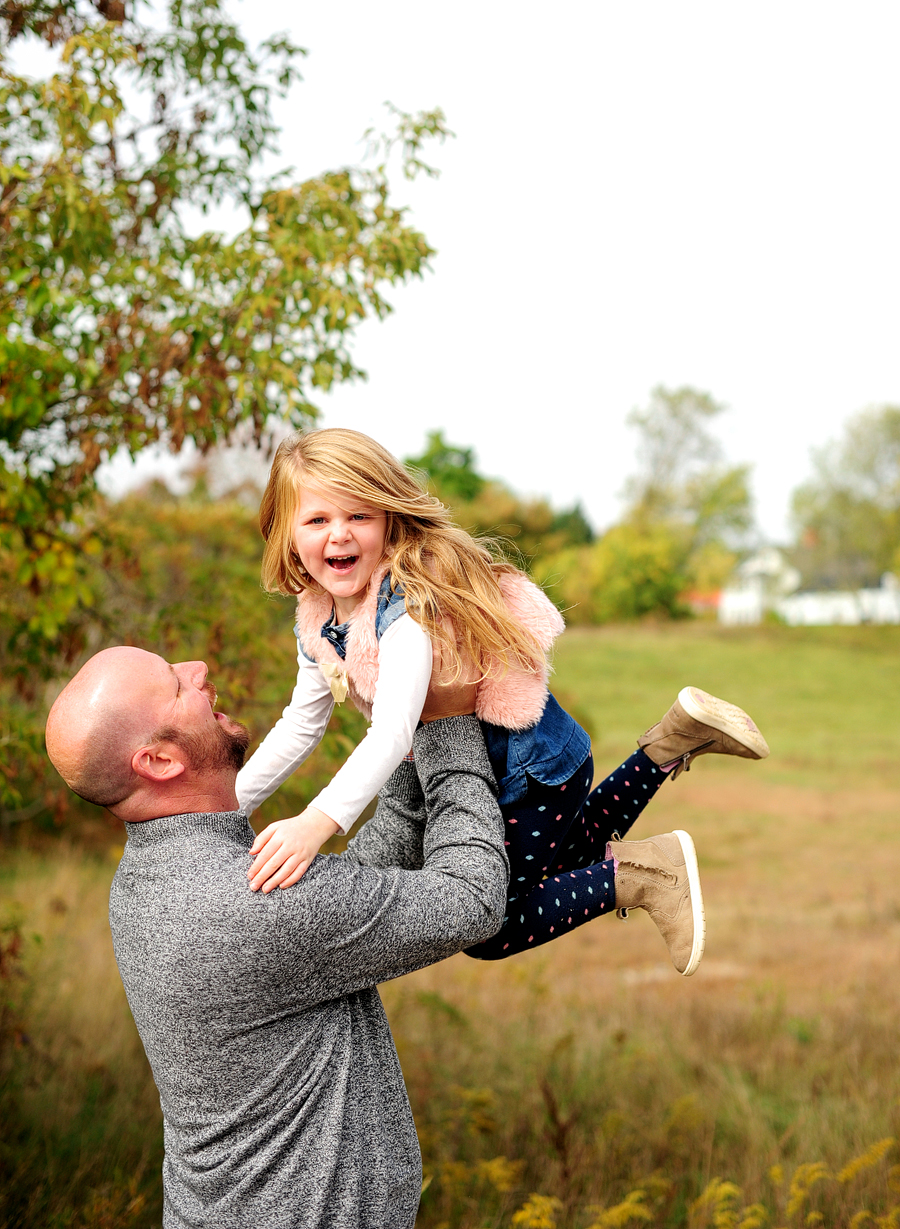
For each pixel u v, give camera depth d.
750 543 65.50
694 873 1.95
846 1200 3.79
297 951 1.49
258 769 2.11
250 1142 1.53
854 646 41.94
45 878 8.56
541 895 1.88
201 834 1.59
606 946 9.05
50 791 4.14
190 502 10.98
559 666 34.84
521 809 1.88
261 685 4.72
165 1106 1.63
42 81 3.61
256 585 4.96
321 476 1.84
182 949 1.50
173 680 1.66
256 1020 1.52
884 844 14.54
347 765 1.65
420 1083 4.91
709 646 41.22
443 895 1.59
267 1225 1.51
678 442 62.28
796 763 21.70
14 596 4.67
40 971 5.57
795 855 13.70
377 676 1.87
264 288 3.48
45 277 3.95
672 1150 4.38
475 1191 3.90
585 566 52.34
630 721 26.16
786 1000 6.96
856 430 57.97
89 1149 3.90
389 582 1.85
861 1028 6.20
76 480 3.96
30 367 3.49
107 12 4.14
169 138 4.50
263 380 3.61
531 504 58.28
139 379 3.83
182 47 4.29
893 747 23.92
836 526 59.09
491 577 1.90
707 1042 6.00
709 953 8.82
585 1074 5.23
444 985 7.02
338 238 3.56
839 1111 4.73
